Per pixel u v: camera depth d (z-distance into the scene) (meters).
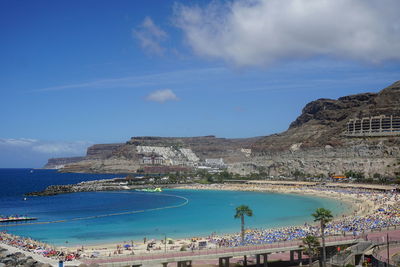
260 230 129.25
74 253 93.00
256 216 170.75
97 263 73.81
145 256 79.31
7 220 159.88
